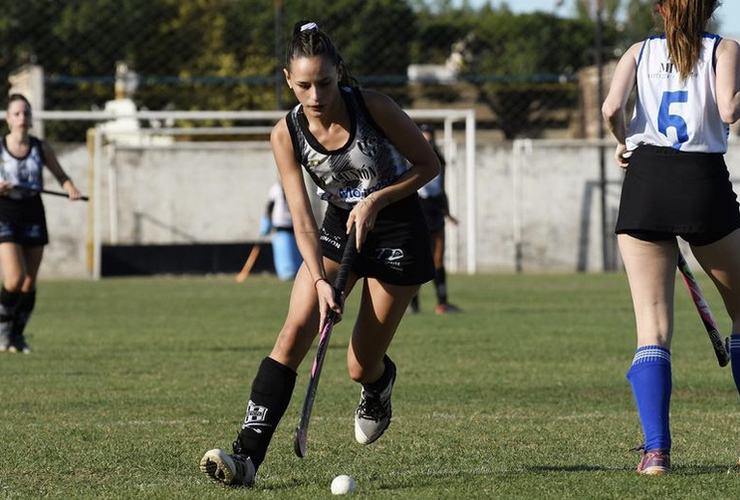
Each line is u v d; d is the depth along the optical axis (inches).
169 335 930.7
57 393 613.0
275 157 384.5
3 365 737.0
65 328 993.5
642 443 458.6
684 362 751.1
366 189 382.9
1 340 813.9
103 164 1887.3
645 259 380.2
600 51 1943.9
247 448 375.6
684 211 369.7
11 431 492.7
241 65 2053.4
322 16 2052.2
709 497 348.8
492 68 2372.0
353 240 370.3
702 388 631.8
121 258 1825.8
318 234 379.6
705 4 373.1
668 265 381.4
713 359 767.1
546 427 501.4
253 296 1381.6
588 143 1903.3
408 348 829.8
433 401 582.2
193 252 1840.6
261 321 1058.1
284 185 382.3
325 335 361.7
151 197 1905.8
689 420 522.3
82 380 665.0
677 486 362.9
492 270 1909.4
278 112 1710.1
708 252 380.2
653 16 389.7
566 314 1118.4
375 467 412.8
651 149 377.1
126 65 2076.8
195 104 2053.4
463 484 374.0
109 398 594.2
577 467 407.5
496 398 592.7
